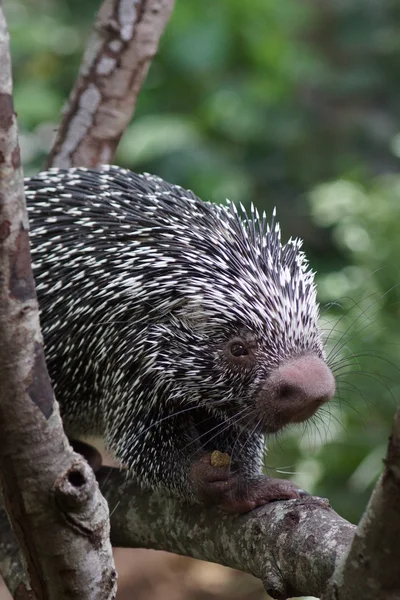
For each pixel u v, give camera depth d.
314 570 2.72
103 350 3.81
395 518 2.13
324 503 2.96
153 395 3.71
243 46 9.73
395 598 2.23
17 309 2.30
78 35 10.24
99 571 2.55
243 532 3.14
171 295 3.70
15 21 10.16
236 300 3.61
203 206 3.98
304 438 7.14
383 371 6.86
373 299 7.20
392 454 2.07
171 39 9.31
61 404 4.02
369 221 7.61
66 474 2.41
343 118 10.84
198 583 7.98
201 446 3.72
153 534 3.61
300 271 3.81
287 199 10.02
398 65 11.70
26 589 3.65
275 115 9.91
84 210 3.95
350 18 11.98
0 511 3.87
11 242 2.26
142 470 3.65
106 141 4.89
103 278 3.79
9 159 2.22
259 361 3.55
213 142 9.48
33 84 9.55
